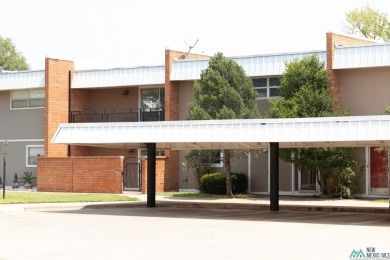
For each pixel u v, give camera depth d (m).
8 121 46.16
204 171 38.56
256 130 24.98
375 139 22.55
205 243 17.45
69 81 44.31
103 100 44.91
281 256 15.15
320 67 34.16
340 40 35.97
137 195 36.69
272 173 28.08
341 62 35.12
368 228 21.08
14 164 45.88
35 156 45.22
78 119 44.59
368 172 34.91
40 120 45.09
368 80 35.44
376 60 34.41
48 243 17.55
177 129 26.59
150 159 30.42
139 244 17.28
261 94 38.66
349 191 34.53
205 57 42.75
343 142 27.30
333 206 29.19
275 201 28.12
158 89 43.00
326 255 15.29
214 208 30.06
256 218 24.70
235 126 25.42
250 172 38.50
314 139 23.73
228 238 18.50
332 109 33.62
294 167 37.03
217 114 34.53
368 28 62.22
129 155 43.62
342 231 20.23
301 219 24.34
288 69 34.50
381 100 35.09
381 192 34.66
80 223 22.78
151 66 41.84
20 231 20.38
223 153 36.59
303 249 16.28
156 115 42.72
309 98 33.19
